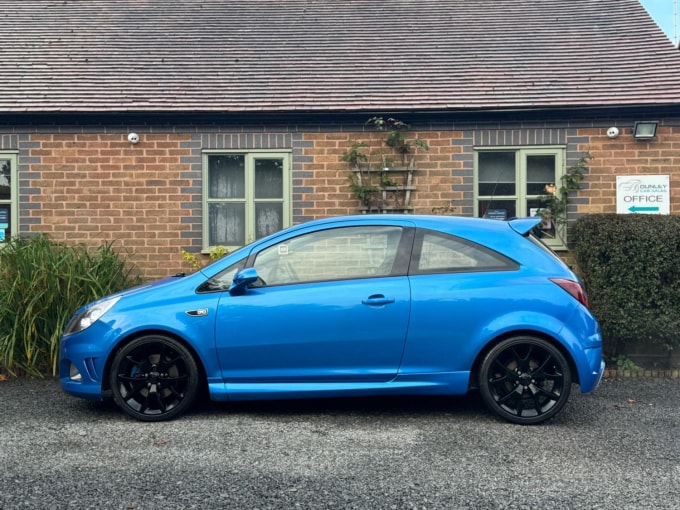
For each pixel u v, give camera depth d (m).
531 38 9.36
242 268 4.82
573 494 3.45
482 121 7.98
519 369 4.69
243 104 7.97
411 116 7.95
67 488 3.52
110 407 5.18
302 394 4.70
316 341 4.65
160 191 8.06
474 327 4.64
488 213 8.08
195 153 8.05
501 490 3.50
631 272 6.40
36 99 7.99
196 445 4.23
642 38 8.99
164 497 3.41
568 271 4.82
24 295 6.34
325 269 4.82
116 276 6.98
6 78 8.40
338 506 3.30
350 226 4.88
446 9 10.44
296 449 4.15
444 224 4.89
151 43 9.40
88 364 4.73
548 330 4.61
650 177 7.78
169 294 4.79
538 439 4.38
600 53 8.79
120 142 8.05
